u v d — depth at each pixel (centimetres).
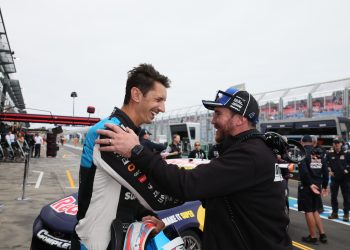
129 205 147
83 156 150
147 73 157
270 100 2183
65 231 315
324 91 1855
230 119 156
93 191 144
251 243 140
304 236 582
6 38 1521
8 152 1834
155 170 134
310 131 1767
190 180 132
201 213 388
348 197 722
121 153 135
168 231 170
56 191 904
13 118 1492
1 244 445
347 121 1655
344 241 556
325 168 589
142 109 159
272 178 143
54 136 2538
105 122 149
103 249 141
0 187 936
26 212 634
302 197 552
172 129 2375
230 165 136
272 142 150
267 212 141
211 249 148
